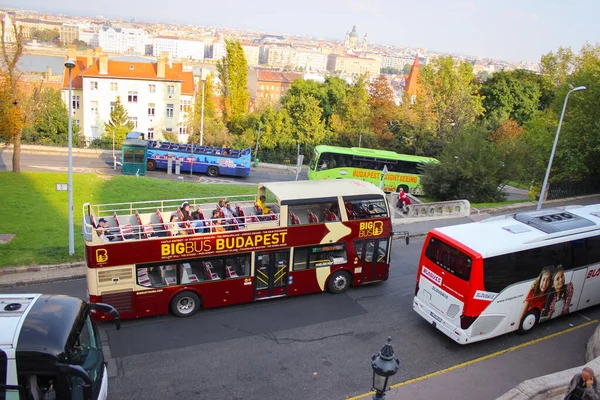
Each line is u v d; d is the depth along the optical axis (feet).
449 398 38.11
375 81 196.75
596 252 49.98
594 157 102.78
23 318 29.17
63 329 28.94
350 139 182.80
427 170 108.37
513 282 44.39
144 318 48.26
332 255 54.34
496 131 165.78
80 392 28.43
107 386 35.47
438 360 43.42
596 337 43.83
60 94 205.26
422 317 50.60
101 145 173.27
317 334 46.85
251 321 48.78
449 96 175.63
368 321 49.83
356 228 54.44
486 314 43.37
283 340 45.52
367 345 45.29
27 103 128.67
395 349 44.83
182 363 41.14
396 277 60.95
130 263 45.42
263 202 55.16
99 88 205.46
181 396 36.91
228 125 219.00
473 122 168.55
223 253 48.73
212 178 135.54
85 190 90.89
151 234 47.52
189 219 51.24
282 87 472.44
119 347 43.01
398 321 50.19
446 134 161.89
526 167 104.32
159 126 216.95
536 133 108.68
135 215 51.29
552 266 46.83
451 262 44.14
